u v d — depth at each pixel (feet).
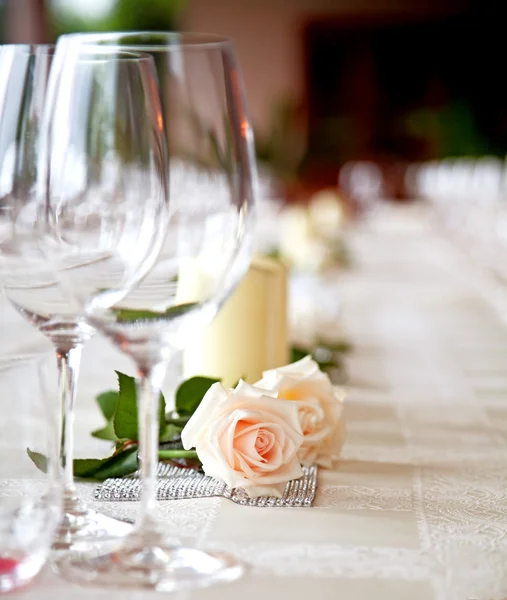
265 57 32.19
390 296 6.82
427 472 2.73
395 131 32.40
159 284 2.04
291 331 4.87
